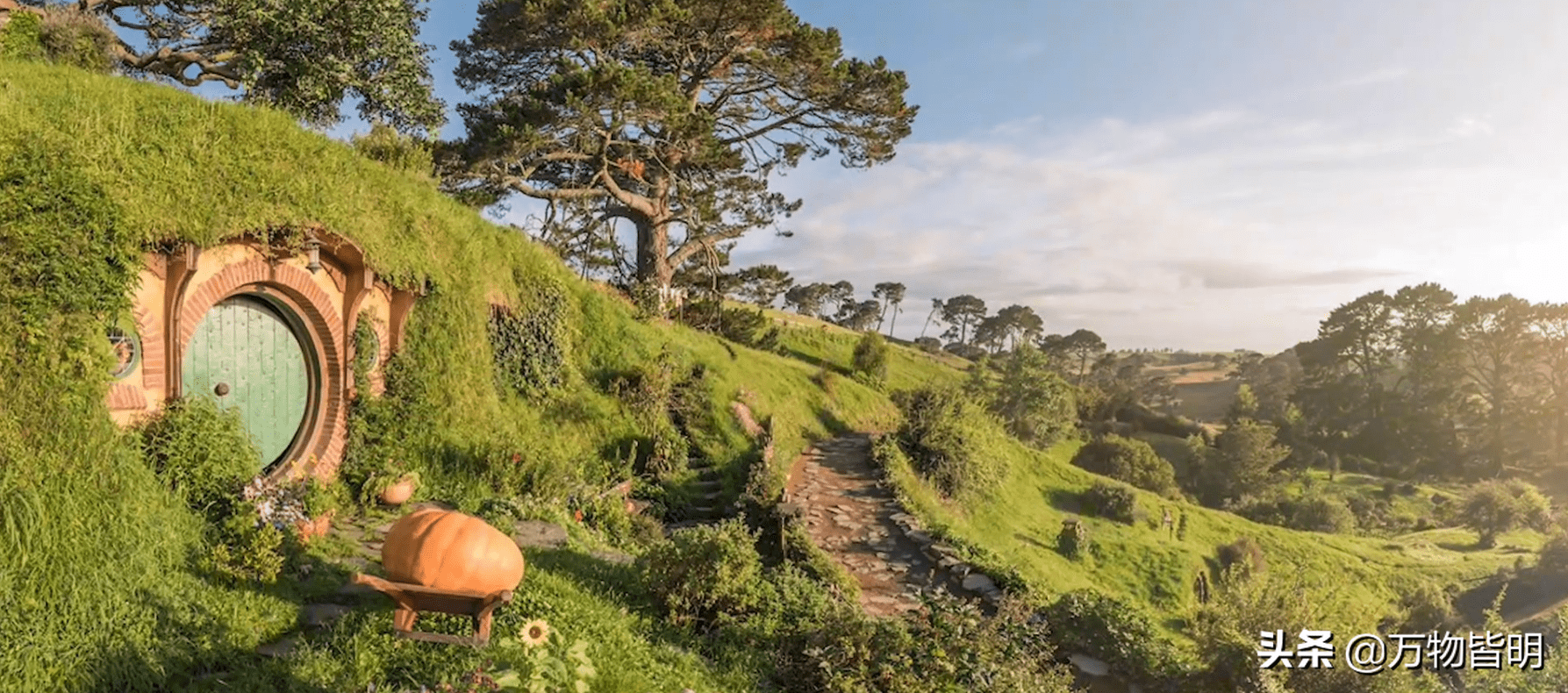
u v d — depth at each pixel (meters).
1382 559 43.28
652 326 23.94
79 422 7.37
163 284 9.12
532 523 11.85
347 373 11.94
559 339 18.44
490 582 7.23
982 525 26.64
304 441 11.35
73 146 8.25
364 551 9.59
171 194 9.14
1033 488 34.62
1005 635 9.13
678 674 7.40
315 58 22.86
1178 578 30.42
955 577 13.99
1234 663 9.57
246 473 9.16
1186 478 70.12
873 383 36.59
